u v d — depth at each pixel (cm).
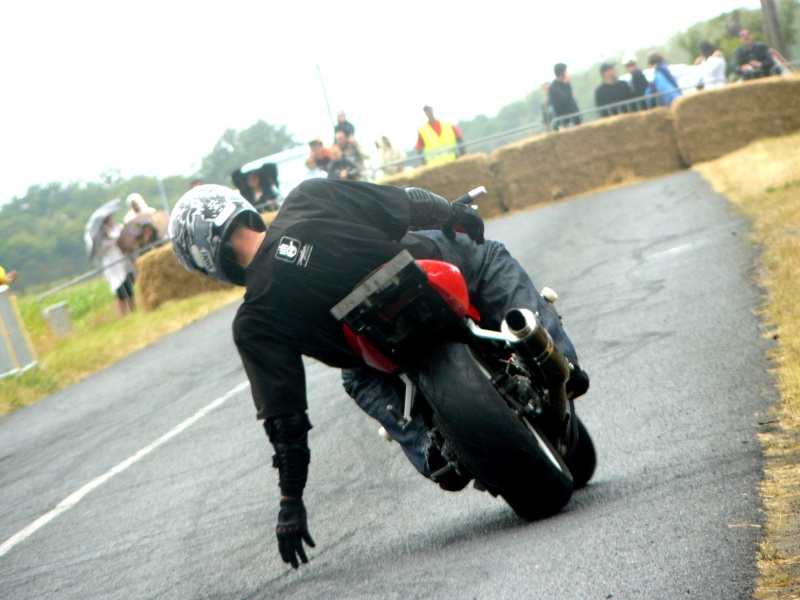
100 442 2153
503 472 977
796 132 5162
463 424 955
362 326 952
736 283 2047
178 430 2055
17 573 1380
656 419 1350
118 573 1275
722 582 812
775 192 3055
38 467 2072
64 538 1500
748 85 5181
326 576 1080
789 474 1023
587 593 852
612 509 1039
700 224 2934
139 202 5206
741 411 1291
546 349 974
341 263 953
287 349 992
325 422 1772
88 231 5128
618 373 1627
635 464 1193
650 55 5856
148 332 3847
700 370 1530
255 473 1597
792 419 1204
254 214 1010
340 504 1330
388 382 1079
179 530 1400
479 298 1091
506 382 978
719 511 961
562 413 1034
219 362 2795
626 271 2509
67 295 6022
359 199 993
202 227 998
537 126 6081
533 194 5416
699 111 5222
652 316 1967
